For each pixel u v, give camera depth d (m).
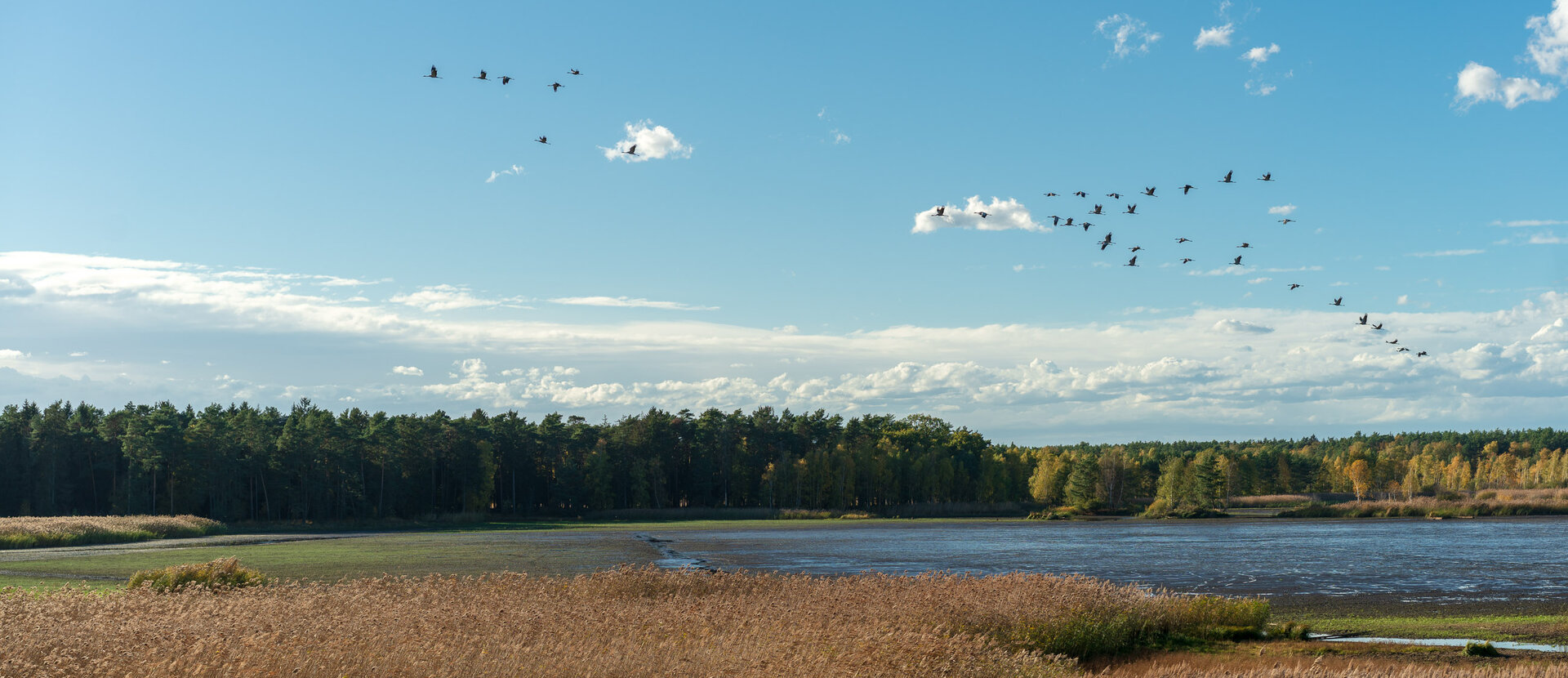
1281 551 67.62
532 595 25.20
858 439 199.88
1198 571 53.31
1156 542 82.38
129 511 128.12
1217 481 155.88
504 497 165.75
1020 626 25.17
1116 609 28.34
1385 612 36.12
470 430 155.62
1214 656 26.45
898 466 181.75
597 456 163.75
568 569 55.56
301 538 95.75
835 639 18.62
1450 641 29.14
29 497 134.50
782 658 16.16
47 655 14.05
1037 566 57.81
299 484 139.00
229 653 14.29
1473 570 51.94
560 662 15.25
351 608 20.44
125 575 48.66
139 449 128.25
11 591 26.48
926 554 69.00
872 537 94.75
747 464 181.88
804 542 86.00
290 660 14.09
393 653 15.00
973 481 193.50
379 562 60.78
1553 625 32.03
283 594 23.97
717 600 24.92
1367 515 131.75
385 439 143.38
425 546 80.44
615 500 170.38
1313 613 35.72
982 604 26.09
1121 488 171.62
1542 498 146.25
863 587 28.52
